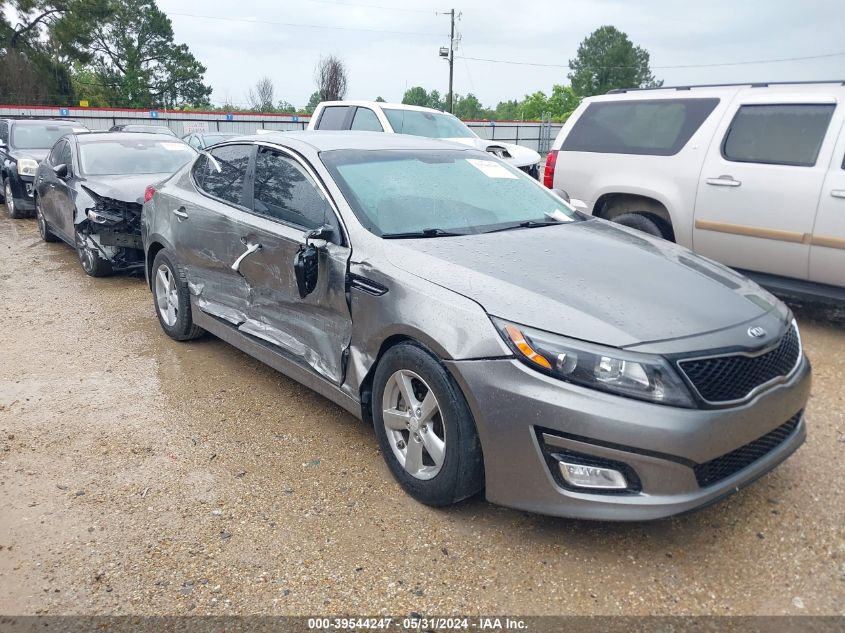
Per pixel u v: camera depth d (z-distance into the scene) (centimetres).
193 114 3669
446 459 316
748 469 299
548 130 4091
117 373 513
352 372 369
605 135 732
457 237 375
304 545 310
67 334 604
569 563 298
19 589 284
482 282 318
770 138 612
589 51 10250
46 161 991
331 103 1206
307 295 393
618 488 279
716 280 346
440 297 317
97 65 7238
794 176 586
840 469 372
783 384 306
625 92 733
